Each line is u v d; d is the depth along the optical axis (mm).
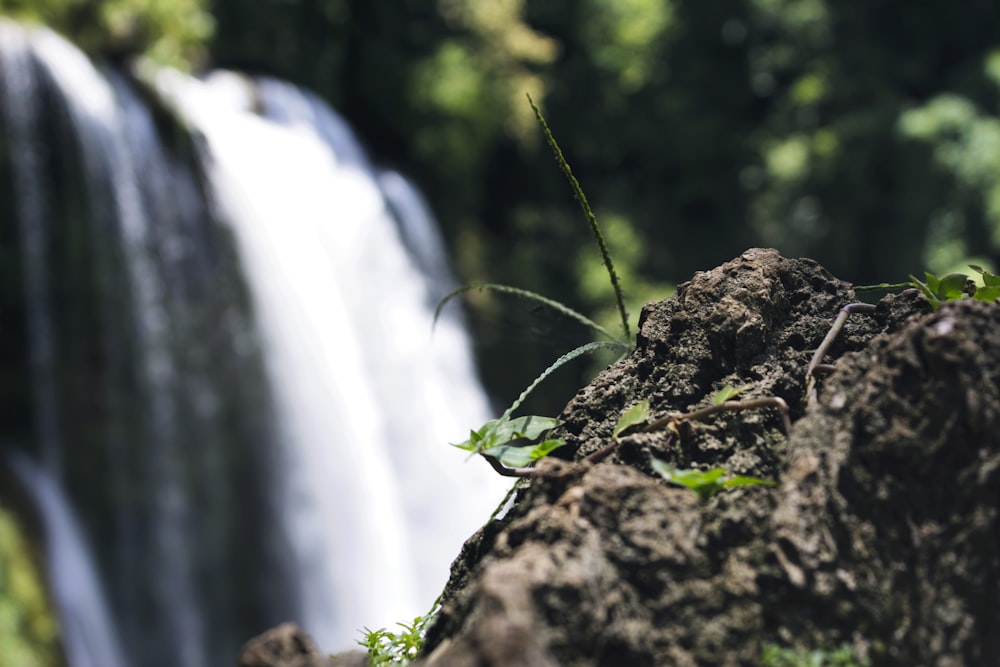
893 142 20875
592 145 21312
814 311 1917
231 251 14844
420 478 16406
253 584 14594
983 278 1855
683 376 1868
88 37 14789
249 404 14836
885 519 1532
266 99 16938
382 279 16906
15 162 13391
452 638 1617
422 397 16531
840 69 21609
